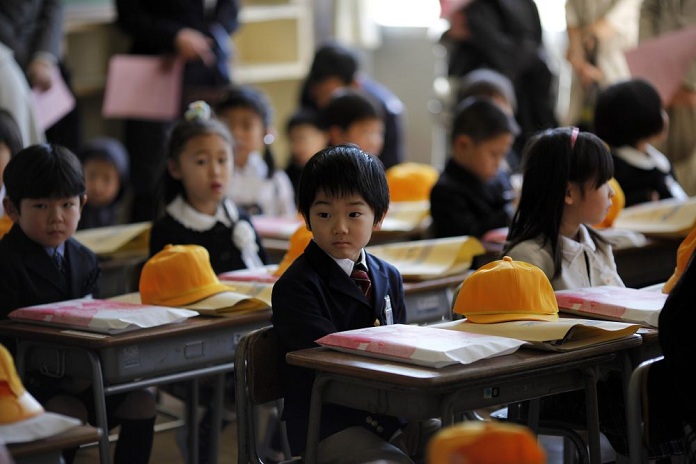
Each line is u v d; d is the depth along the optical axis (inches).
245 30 559.8
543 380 162.6
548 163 205.5
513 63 461.1
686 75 370.6
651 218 264.4
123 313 192.9
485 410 264.8
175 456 275.9
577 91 444.8
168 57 412.5
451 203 290.7
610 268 214.1
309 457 163.3
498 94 389.7
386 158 438.9
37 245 217.3
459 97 402.6
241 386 174.4
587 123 417.7
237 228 259.4
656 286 202.2
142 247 280.8
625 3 435.8
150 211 446.0
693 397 154.9
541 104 467.5
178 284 208.4
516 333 165.0
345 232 178.9
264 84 557.3
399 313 192.1
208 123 259.6
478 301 175.9
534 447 100.0
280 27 556.1
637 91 295.4
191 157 255.9
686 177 387.2
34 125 307.3
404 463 164.1
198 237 256.1
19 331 195.2
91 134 496.7
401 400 151.4
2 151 256.2
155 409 224.4
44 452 135.2
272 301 179.3
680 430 167.3
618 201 261.7
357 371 151.6
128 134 445.1
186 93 441.4
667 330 156.4
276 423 259.3
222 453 273.9
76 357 191.0
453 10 467.5
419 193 342.3
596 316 183.3
